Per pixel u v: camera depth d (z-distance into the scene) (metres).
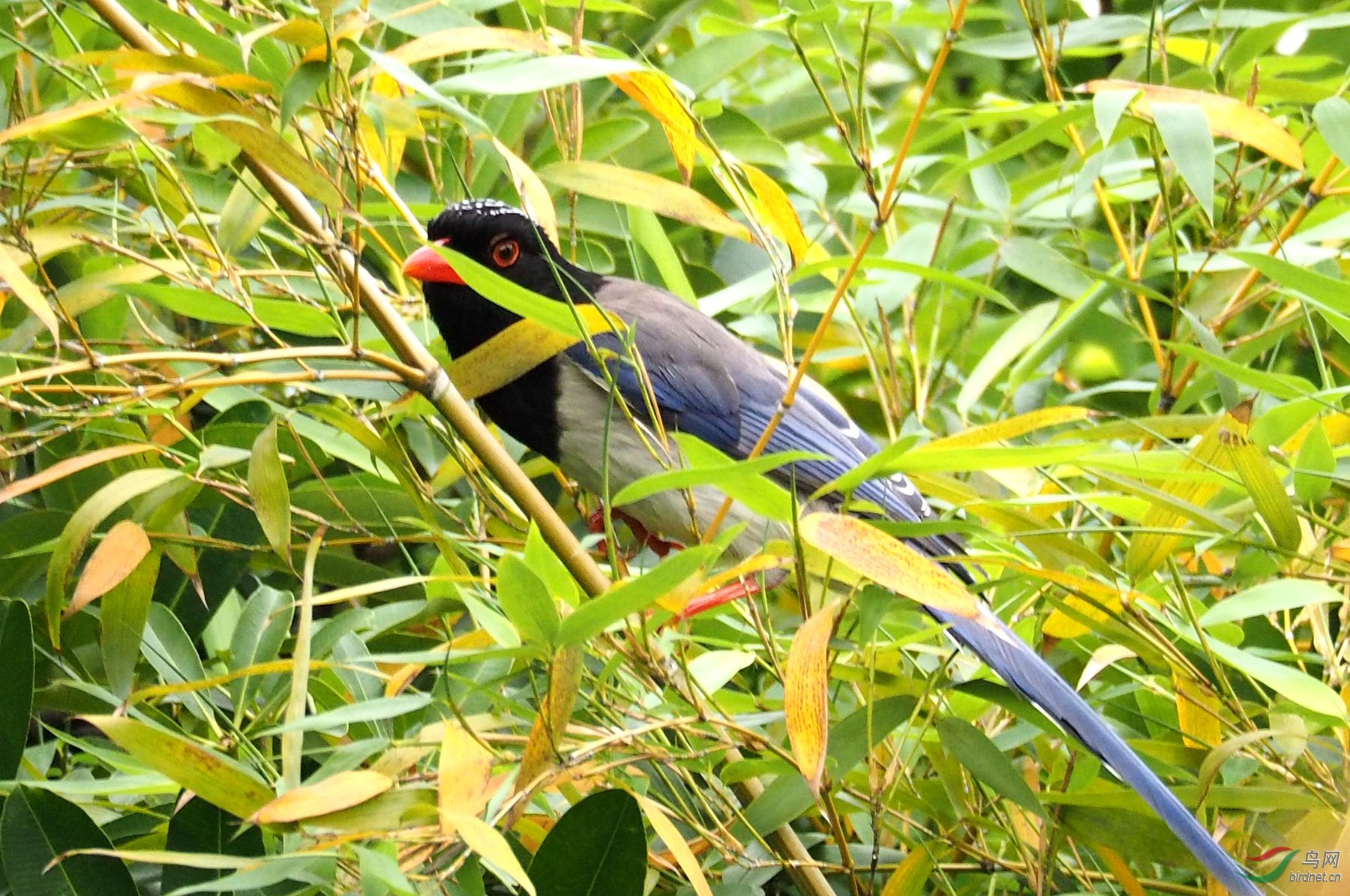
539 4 7.52
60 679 6.59
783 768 5.97
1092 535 8.02
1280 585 6.22
